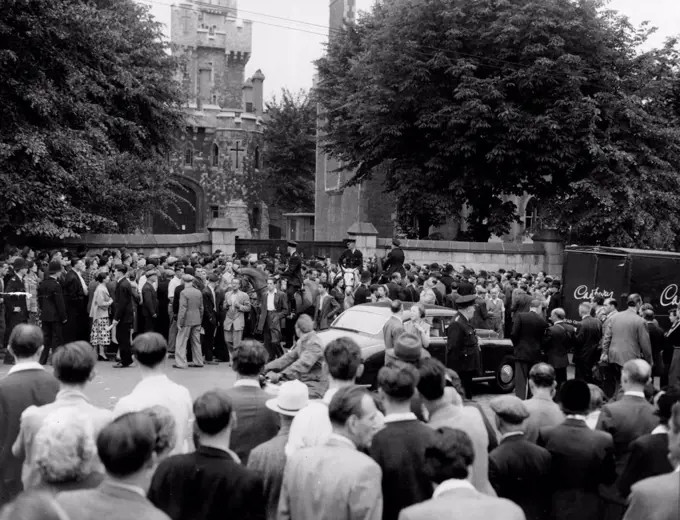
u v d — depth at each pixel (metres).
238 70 81.19
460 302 12.16
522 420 5.38
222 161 67.94
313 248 29.72
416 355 6.06
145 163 29.75
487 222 35.00
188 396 5.78
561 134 30.34
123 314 15.66
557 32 31.16
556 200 32.09
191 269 17.52
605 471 5.47
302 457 4.29
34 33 20.89
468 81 30.66
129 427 3.39
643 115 30.41
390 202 45.78
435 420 5.29
